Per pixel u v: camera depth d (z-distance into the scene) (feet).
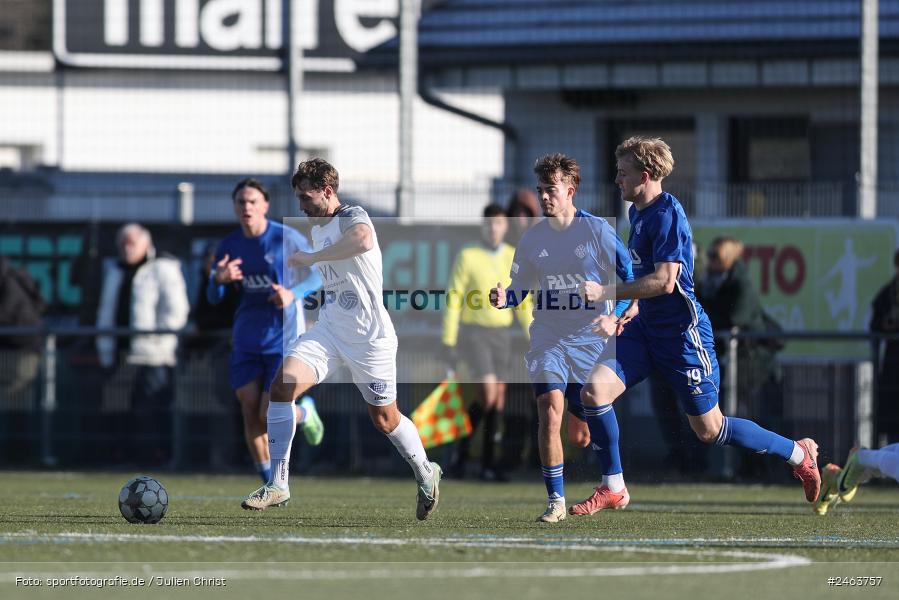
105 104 378.53
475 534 85.61
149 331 168.55
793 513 112.27
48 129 383.65
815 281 167.02
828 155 220.43
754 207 179.42
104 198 194.59
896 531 92.68
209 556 71.51
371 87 369.09
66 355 170.71
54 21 349.41
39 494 129.90
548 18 221.66
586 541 81.46
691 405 94.99
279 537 81.41
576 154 229.04
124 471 169.37
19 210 194.39
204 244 180.34
